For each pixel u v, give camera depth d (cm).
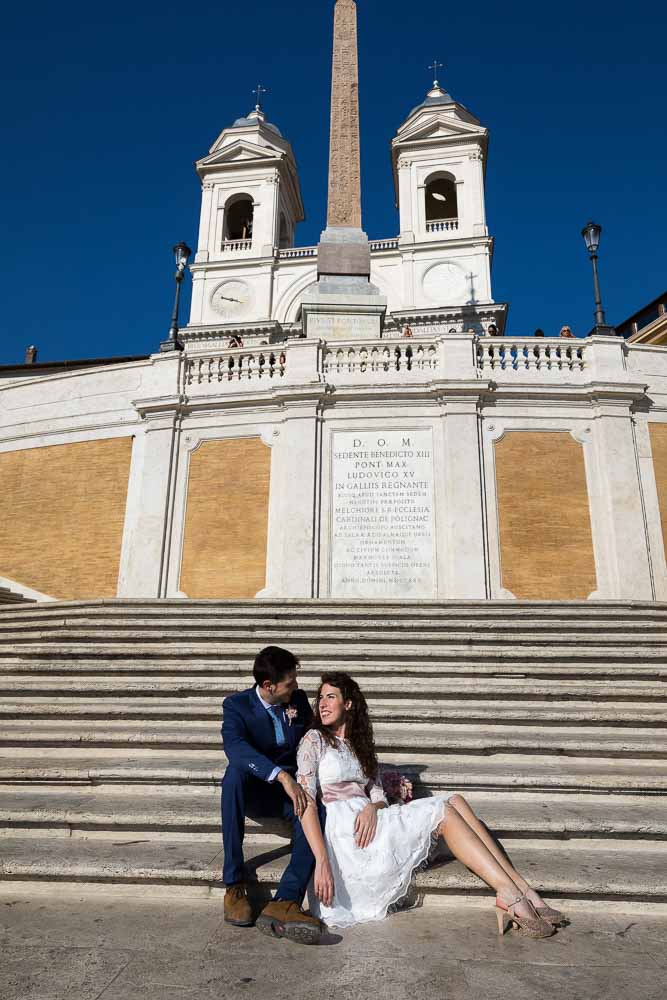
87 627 846
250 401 1498
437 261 3416
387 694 642
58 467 1603
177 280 1698
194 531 1448
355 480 1418
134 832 440
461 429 1418
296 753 412
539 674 687
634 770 511
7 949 316
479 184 3547
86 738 555
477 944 327
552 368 1477
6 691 660
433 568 1359
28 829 443
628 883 370
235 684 663
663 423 1461
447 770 505
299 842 365
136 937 332
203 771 494
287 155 3881
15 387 1717
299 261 3562
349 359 1508
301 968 301
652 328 2697
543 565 1353
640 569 1341
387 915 362
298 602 959
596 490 1401
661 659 708
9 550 1573
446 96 3800
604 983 288
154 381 1574
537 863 397
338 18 2173
